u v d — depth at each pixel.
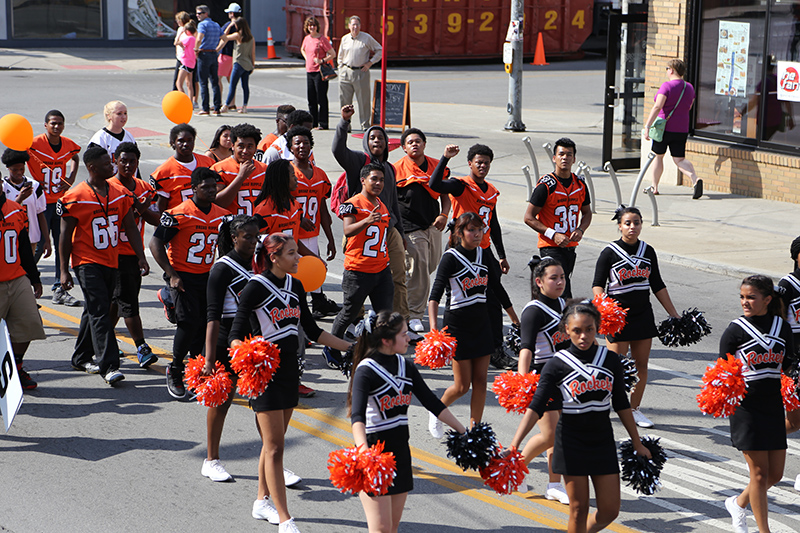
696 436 20.72
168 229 21.75
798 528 16.62
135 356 25.36
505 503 17.47
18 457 19.02
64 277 22.77
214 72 63.94
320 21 89.38
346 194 27.36
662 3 47.72
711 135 47.25
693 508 17.33
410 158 27.47
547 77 88.69
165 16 101.31
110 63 89.38
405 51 91.00
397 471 14.20
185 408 21.91
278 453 15.94
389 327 14.11
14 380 19.05
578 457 14.40
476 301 19.39
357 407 13.99
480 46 94.12
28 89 73.00
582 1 98.88
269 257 16.31
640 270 20.38
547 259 17.42
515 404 15.41
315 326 17.00
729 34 45.84
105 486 17.77
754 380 15.91
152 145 55.28
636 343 20.78
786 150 44.03
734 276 33.19
